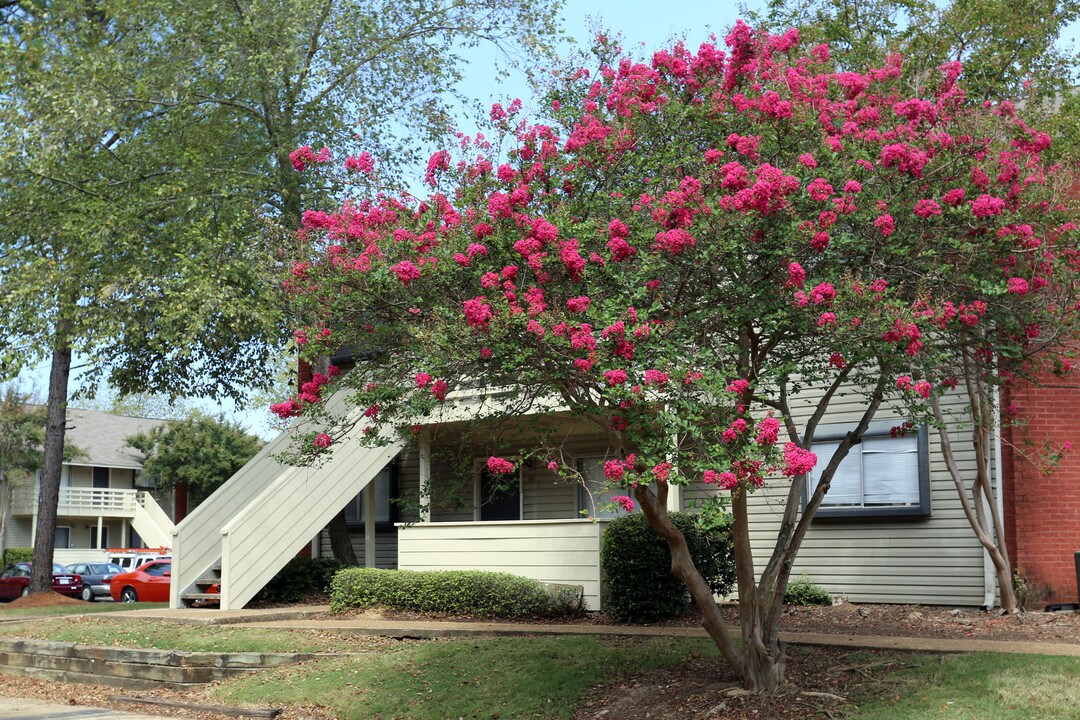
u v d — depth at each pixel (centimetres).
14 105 1864
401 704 1006
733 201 802
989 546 1262
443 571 1534
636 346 798
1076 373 1321
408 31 1922
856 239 838
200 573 1714
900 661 948
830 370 990
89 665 1320
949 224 866
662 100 944
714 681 957
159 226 1848
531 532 1522
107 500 4488
